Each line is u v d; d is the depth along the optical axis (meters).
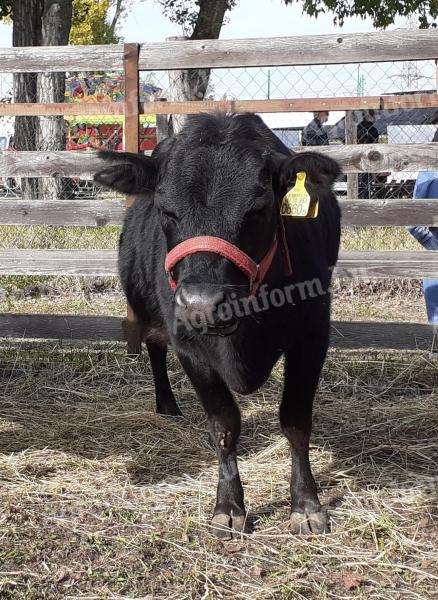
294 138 12.53
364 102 5.43
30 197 8.70
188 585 2.97
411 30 5.35
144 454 4.28
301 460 3.48
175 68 5.63
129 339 5.85
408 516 3.49
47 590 2.94
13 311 7.40
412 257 5.58
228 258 2.82
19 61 5.75
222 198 2.87
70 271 5.80
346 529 3.38
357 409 4.93
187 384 5.48
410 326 5.73
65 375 5.68
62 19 11.45
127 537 3.33
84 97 11.62
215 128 3.08
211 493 3.75
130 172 3.19
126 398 5.26
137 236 4.34
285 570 3.07
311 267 3.47
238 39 5.54
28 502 3.67
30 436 4.54
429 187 5.71
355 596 2.89
